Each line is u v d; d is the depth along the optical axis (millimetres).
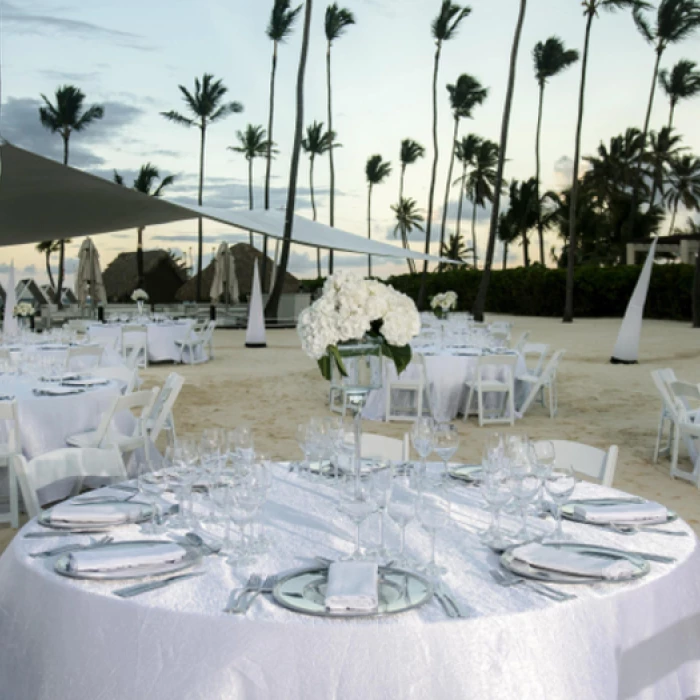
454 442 2719
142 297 16109
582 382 11227
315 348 2723
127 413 6059
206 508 2662
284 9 28953
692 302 24891
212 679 1739
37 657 1957
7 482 5137
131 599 1891
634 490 5688
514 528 2480
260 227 7051
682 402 6324
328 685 1727
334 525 2496
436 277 36812
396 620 1783
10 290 12227
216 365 13484
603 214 46000
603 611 1928
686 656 2131
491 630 1793
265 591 1938
